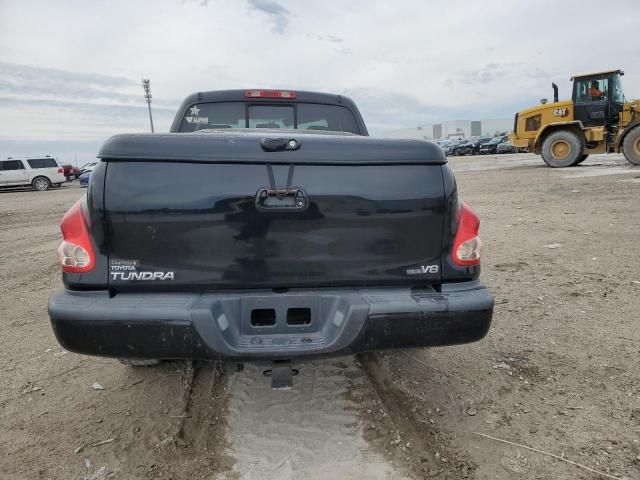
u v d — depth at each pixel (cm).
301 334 232
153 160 221
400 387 306
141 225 222
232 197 223
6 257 749
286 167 225
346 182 229
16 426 272
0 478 229
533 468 230
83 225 226
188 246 225
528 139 1897
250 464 237
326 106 466
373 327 225
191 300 223
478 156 4141
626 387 296
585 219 796
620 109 1686
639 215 794
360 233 232
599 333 371
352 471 230
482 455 240
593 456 237
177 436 261
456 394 296
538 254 602
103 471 234
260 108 459
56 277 604
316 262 231
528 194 1140
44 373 336
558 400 286
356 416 275
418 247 237
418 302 229
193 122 455
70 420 278
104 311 217
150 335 218
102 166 223
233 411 283
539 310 421
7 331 417
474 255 243
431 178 236
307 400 293
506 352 347
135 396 303
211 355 219
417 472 229
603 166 1728
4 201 1959
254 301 229
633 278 489
